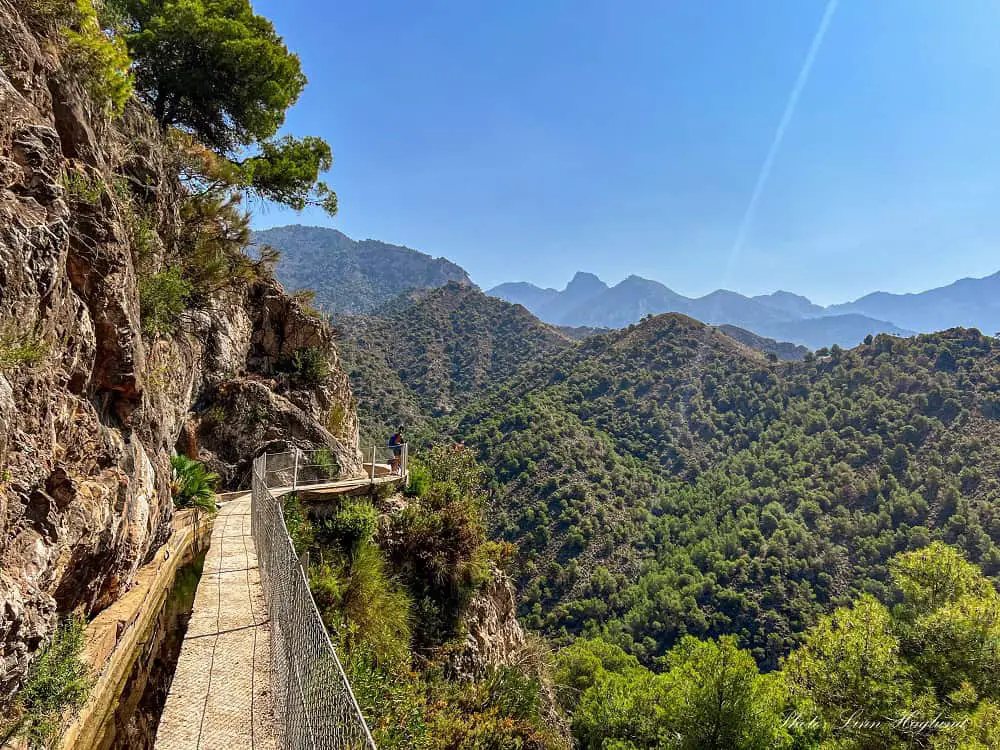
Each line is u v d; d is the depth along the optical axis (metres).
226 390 16.00
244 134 17.98
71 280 5.29
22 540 3.77
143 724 5.07
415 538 11.81
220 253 14.87
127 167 9.14
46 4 5.40
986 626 13.32
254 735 4.29
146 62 15.02
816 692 14.12
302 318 20.39
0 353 3.52
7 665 3.40
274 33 18.39
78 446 4.96
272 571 6.48
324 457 15.39
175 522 9.05
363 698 5.52
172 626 7.00
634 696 18.39
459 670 10.49
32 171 4.36
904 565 16.27
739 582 78.00
